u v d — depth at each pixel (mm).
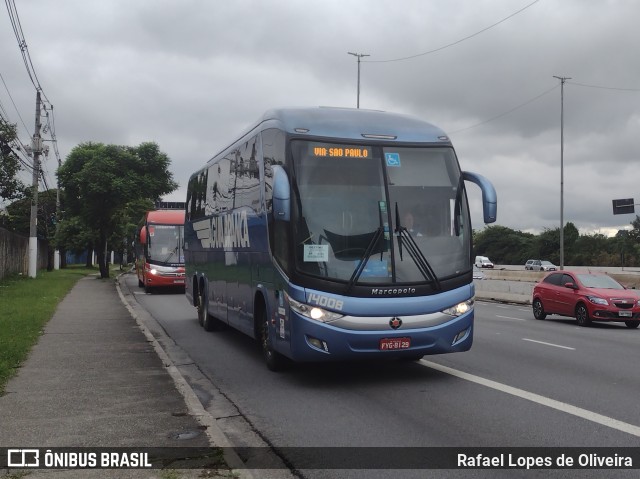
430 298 8859
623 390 8805
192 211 17969
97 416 7059
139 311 21453
